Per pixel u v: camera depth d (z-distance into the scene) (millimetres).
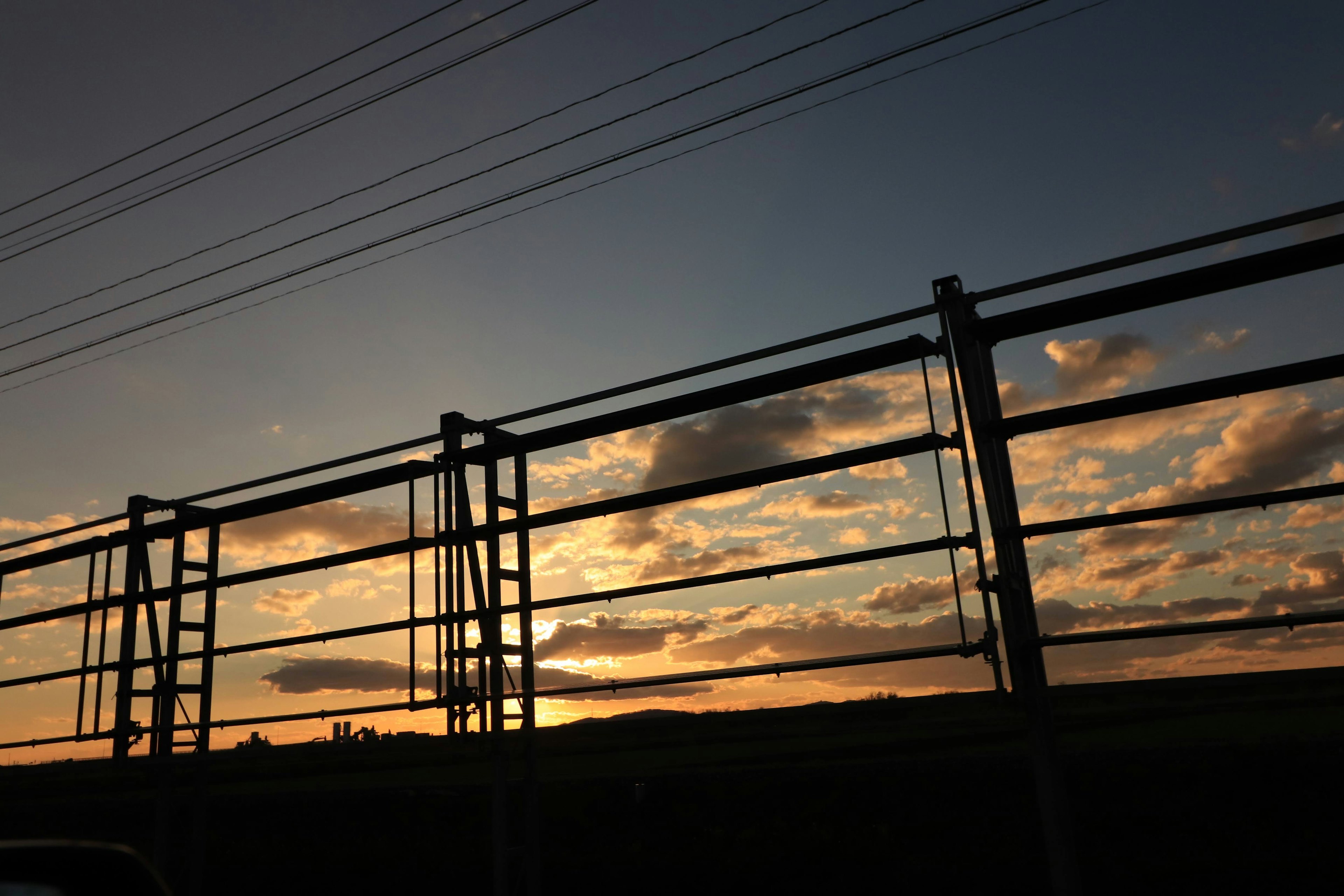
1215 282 6305
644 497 8258
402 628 8961
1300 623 5332
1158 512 5984
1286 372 5848
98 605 11078
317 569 9711
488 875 14172
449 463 9141
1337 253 5973
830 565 7117
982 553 6371
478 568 8836
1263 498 5742
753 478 7840
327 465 9867
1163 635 5680
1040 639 6004
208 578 10781
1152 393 6191
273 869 16500
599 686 7934
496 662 8547
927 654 6402
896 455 7129
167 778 10297
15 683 11281
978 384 6715
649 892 13148
